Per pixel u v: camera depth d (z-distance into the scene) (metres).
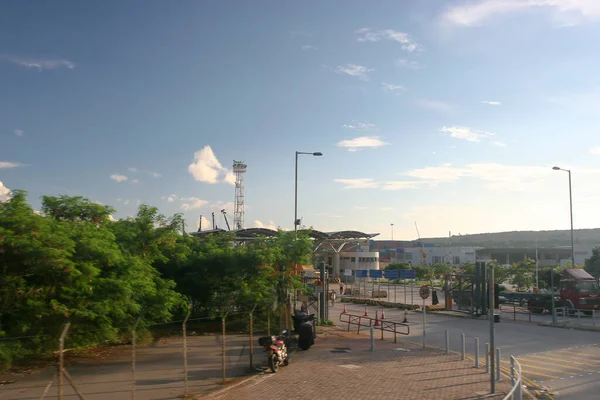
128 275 15.37
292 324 21.42
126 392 11.48
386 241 149.88
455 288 38.00
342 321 28.27
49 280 12.75
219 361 15.45
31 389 11.54
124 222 18.42
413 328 26.00
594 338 22.31
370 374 13.91
